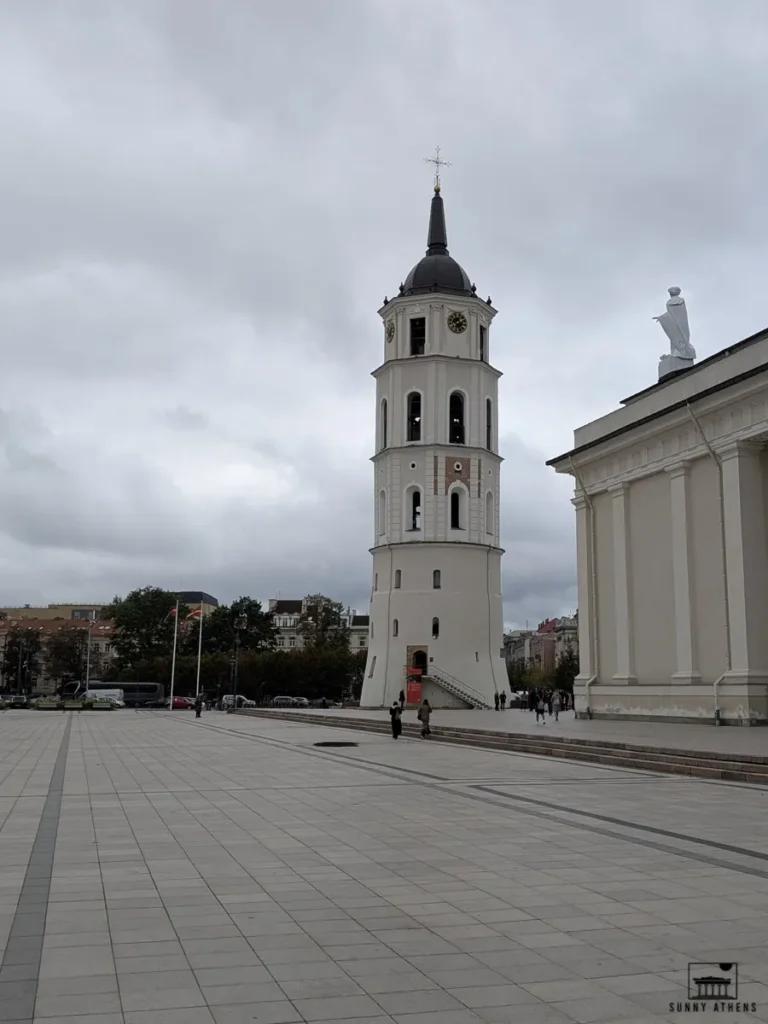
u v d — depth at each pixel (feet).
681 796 55.21
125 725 165.48
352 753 93.20
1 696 402.11
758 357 116.16
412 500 245.45
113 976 22.12
